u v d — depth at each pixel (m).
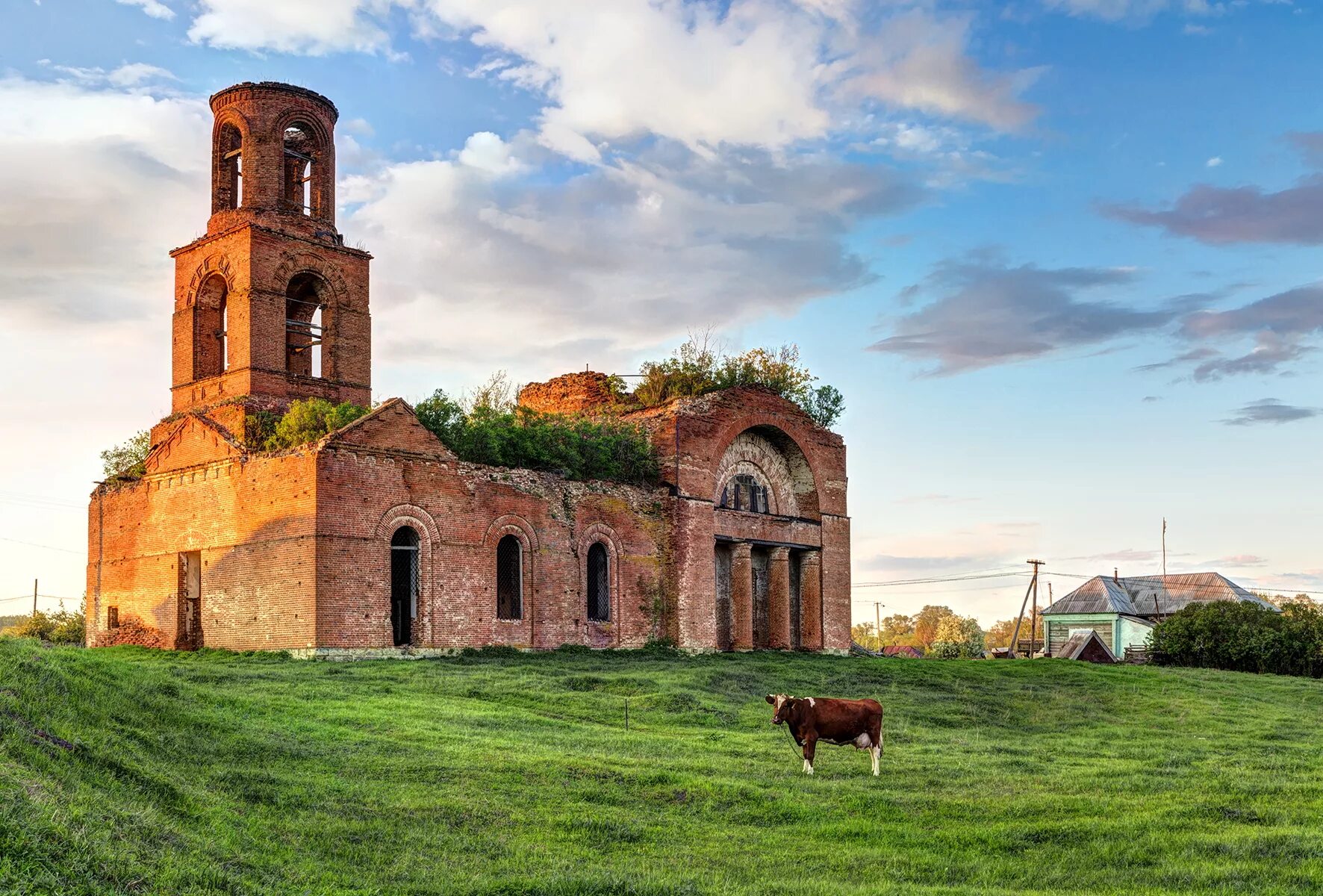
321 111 41.84
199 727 18.61
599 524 42.66
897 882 13.77
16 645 19.52
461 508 38.00
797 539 50.69
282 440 36.50
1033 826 16.34
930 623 171.62
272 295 39.72
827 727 20.69
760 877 13.80
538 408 53.12
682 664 38.91
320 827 14.45
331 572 34.09
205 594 37.88
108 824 11.67
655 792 17.64
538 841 14.84
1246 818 17.19
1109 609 80.06
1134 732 30.50
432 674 31.27
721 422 47.56
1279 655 57.88
